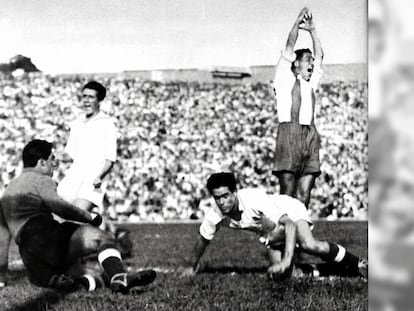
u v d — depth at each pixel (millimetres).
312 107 5789
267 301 4082
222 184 4633
